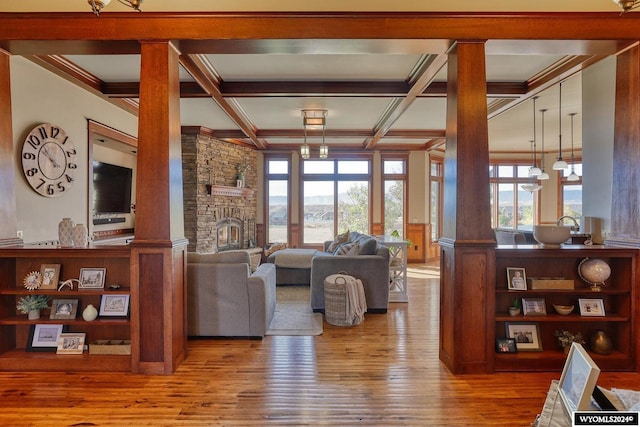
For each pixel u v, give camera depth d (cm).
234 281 373
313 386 274
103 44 305
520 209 1064
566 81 466
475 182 297
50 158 406
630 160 312
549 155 1039
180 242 310
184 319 323
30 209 383
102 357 300
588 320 305
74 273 319
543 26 299
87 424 226
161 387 273
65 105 432
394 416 236
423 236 911
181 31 297
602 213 405
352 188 917
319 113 611
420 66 411
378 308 470
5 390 269
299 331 398
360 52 325
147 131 297
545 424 162
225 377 289
